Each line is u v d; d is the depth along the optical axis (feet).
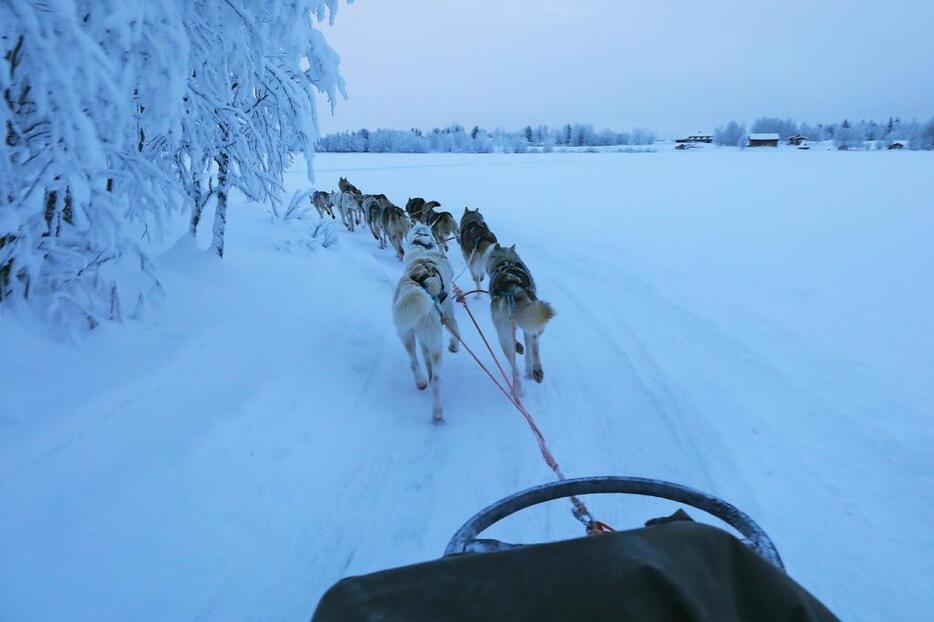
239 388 15.19
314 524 11.61
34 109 12.47
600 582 3.62
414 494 12.70
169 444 12.36
